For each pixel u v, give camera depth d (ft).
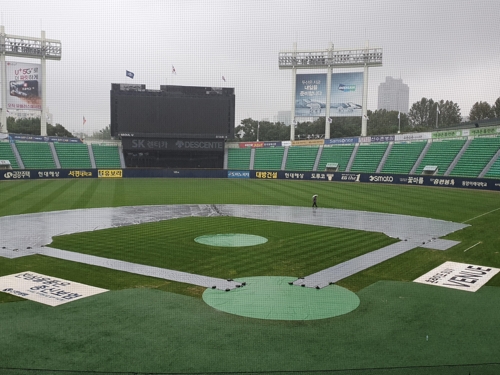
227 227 95.55
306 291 51.85
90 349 35.73
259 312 44.65
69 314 43.47
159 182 225.56
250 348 36.19
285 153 280.92
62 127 395.96
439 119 451.12
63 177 236.63
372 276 58.75
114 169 251.39
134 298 48.44
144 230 90.84
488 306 47.14
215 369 32.53
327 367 32.96
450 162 220.43
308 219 108.47
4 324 40.78
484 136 224.94
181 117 254.88
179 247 74.95
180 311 44.62
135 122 251.39
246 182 232.94
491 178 189.67
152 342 37.14
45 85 261.44
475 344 37.58
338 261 66.54
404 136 250.78
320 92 273.54
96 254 69.31
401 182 221.05
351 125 433.48
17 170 220.02
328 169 257.55
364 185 215.51
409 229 94.79
